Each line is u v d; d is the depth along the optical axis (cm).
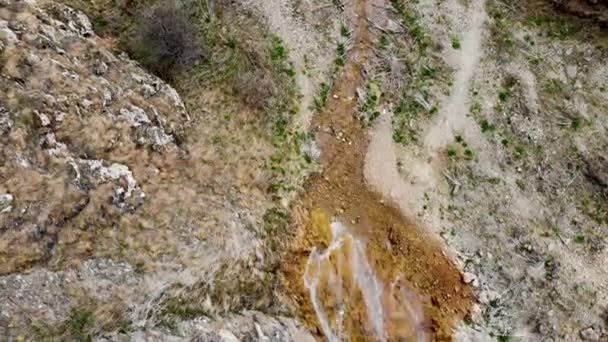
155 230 1250
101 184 1228
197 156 1412
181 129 1427
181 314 1202
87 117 1270
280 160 1501
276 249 1402
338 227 1480
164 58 1498
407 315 1441
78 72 1317
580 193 1570
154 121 1370
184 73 1522
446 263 1493
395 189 1543
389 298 1448
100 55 1388
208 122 1477
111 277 1159
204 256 1271
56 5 1403
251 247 1351
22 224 1117
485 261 1505
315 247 1445
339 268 1446
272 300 1353
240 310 1298
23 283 1083
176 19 1517
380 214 1516
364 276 1454
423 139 1593
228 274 1294
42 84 1241
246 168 1454
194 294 1232
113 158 1278
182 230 1277
